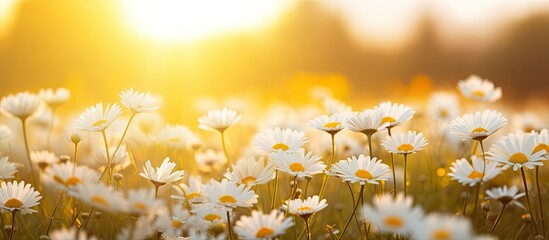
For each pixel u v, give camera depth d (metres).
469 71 25.31
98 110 2.64
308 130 5.59
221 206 2.36
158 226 2.11
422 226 1.46
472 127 2.56
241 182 2.55
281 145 2.75
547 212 3.32
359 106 10.19
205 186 2.40
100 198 1.80
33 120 5.29
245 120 6.58
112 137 4.34
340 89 10.77
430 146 4.81
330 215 3.45
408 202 1.60
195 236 2.24
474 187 3.75
